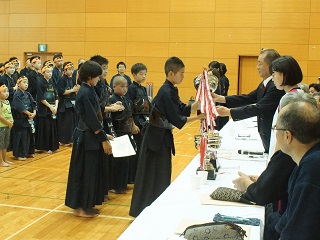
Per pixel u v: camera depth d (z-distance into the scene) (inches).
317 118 72.7
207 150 137.7
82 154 187.8
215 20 540.7
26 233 173.0
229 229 78.5
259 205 102.2
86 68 179.5
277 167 95.3
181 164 303.4
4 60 604.1
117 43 571.5
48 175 268.8
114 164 227.8
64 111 361.4
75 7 580.7
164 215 94.9
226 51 539.8
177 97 163.8
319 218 67.2
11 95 345.4
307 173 69.3
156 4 557.6
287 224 69.4
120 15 568.7
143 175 169.9
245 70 540.1
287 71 123.1
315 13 513.7
